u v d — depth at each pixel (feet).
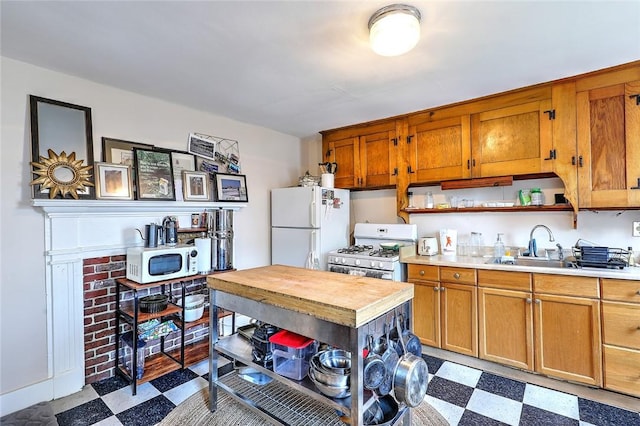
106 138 8.00
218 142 10.59
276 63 6.92
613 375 6.66
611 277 6.66
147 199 8.25
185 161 9.59
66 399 6.97
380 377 4.43
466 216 10.33
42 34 5.73
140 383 7.25
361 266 9.89
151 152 8.60
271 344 5.65
